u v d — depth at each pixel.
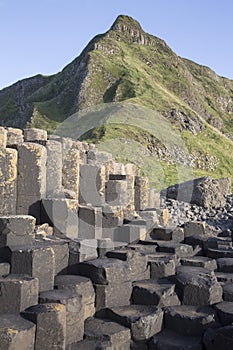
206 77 150.62
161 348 7.28
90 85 88.56
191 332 7.63
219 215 22.92
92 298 7.98
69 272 8.61
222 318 7.76
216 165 64.81
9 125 91.69
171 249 10.89
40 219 10.66
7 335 6.00
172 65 121.19
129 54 111.00
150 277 9.27
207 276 8.84
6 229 8.01
